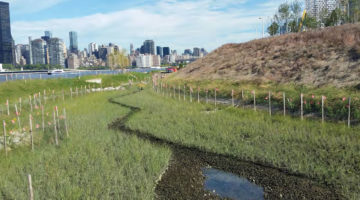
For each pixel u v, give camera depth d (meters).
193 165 10.48
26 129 14.99
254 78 29.12
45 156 10.49
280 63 30.14
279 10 60.56
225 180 9.14
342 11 54.00
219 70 37.72
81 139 13.07
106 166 9.24
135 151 11.05
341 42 27.88
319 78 22.70
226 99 25.06
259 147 11.49
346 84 19.62
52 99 30.73
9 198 7.19
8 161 10.04
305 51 30.02
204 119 16.89
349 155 9.63
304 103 18.06
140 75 78.38
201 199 7.88
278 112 18.39
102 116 19.77
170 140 13.45
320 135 12.20
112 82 57.97
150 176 8.84
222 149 11.70
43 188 7.71
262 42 42.22
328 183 8.34
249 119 16.41
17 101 28.81
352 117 14.65
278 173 9.35
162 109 21.45
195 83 35.25
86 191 7.46
